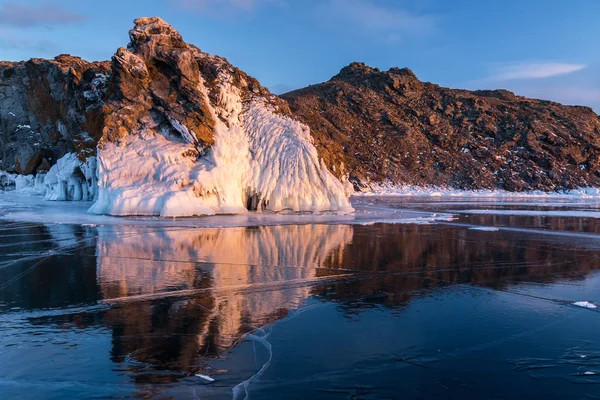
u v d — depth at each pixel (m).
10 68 38.00
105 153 20.22
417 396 4.56
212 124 21.20
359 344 5.82
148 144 20.62
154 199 18.88
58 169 29.25
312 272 9.64
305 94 65.31
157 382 4.77
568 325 6.63
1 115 38.19
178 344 5.74
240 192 21.38
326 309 7.20
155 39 22.56
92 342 5.77
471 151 58.19
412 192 47.56
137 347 5.63
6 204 25.08
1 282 8.55
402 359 5.41
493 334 6.24
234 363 5.23
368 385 4.77
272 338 5.98
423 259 11.27
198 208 19.25
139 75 21.73
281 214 21.12
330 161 25.30
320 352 5.56
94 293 7.86
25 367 5.07
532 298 7.98
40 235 14.01
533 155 57.62
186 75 21.75
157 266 9.96
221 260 10.67
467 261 11.10
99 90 25.80
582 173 56.88
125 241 13.05
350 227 17.27
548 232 16.83
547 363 5.37
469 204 32.62
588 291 8.46
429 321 6.72
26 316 6.70
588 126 65.88
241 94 24.48
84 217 18.42
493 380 4.93
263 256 11.23
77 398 4.45
